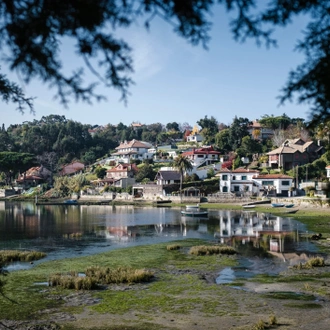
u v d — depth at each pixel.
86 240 43.28
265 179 103.50
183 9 5.35
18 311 18.03
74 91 5.86
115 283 23.00
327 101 6.19
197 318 16.92
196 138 182.38
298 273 25.28
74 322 16.61
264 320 16.50
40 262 29.92
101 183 141.12
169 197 111.44
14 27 5.33
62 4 5.20
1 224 61.00
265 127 158.38
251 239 42.62
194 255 32.59
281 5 5.79
